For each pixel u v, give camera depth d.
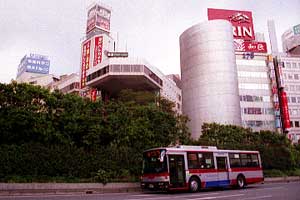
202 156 18.66
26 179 18.23
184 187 16.94
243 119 64.06
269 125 64.81
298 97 69.38
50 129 20.69
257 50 70.06
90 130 22.42
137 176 22.62
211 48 59.25
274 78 66.56
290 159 37.44
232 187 21.38
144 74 51.06
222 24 60.41
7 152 18.84
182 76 64.38
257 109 65.50
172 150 17.31
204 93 57.84
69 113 22.14
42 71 96.69
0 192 15.46
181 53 65.88
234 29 70.31
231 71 58.12
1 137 19.61
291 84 69.75
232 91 56.91
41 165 19.66
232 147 32.34
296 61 71.75
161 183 16.44
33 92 21.12
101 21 75.38
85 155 21.48
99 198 13.24
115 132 23.66
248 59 68.88
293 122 67.25
